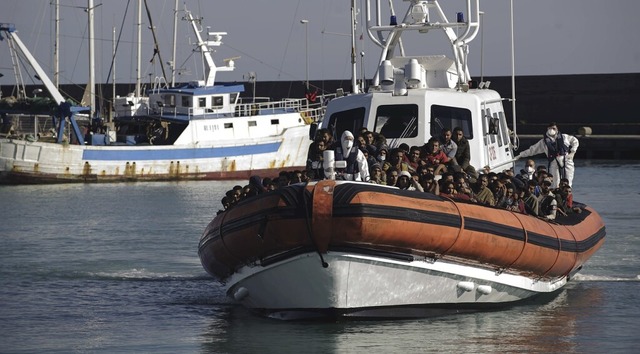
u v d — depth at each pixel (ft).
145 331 80.59
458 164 85.71
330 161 75.15
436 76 98.73
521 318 82.48
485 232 77.00
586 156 313.73
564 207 100.53
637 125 331.36
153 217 170.71
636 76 353.92
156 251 130.52
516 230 80.33
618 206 175.94
